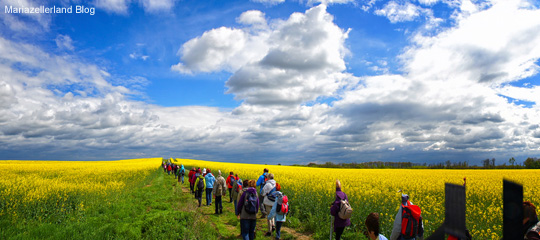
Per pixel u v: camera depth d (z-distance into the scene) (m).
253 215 7.90
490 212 9.69
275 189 9.29
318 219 10.11
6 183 14.45
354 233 8.87
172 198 14.88
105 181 20.25
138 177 23.72
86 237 7.75
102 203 12.10
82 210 10.66
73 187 14.21
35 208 9.88
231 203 14.78
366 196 12.92
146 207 12.26
